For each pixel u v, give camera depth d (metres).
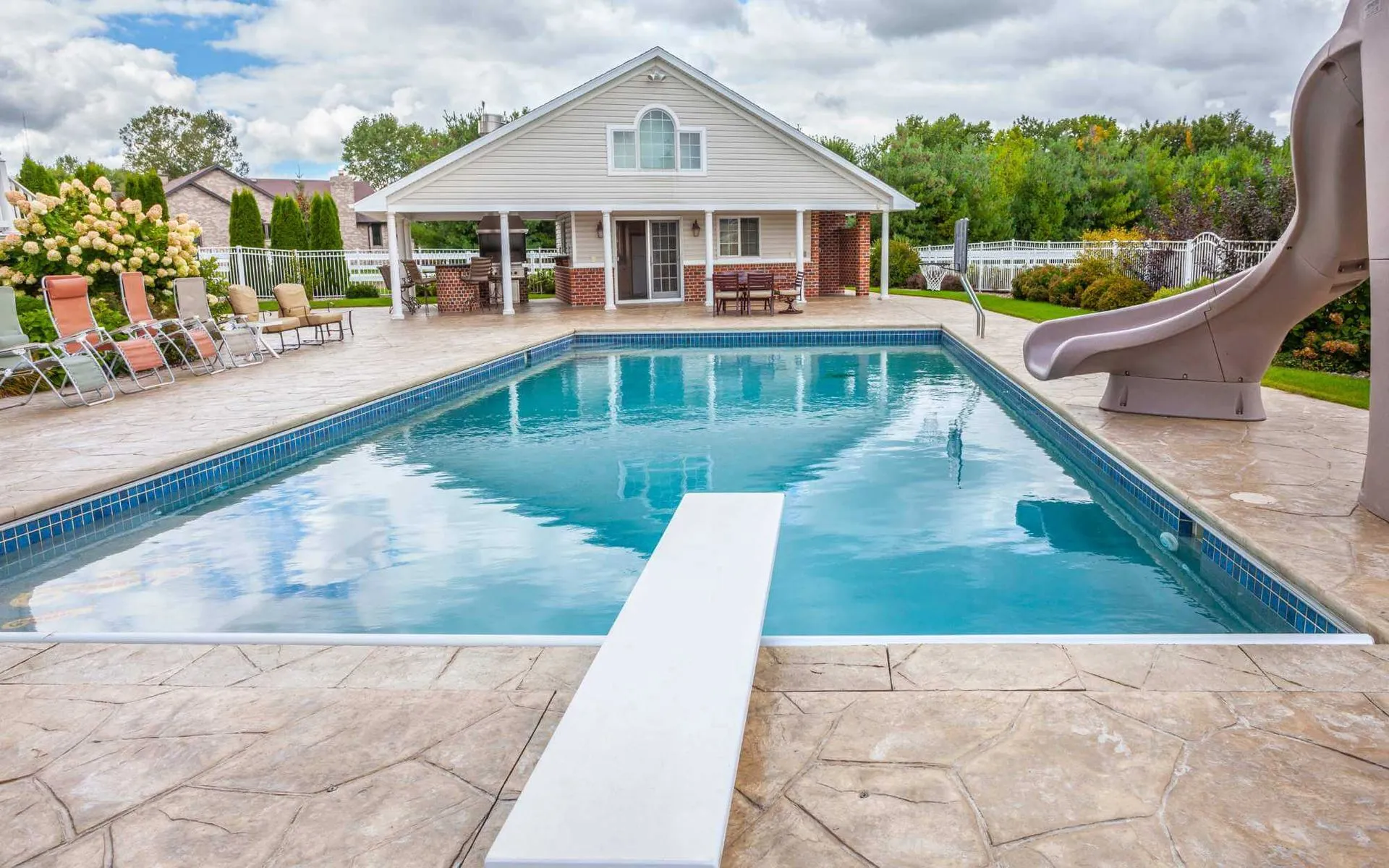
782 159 19.61
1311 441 6.09
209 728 2.58
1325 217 5.36
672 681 2.29
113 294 12.66
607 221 18.98
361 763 2.37
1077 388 8.67
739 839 1.99
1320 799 2.10
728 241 21.08
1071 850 1.93
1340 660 2.87
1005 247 27.22
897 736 2.43
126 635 3.28
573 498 6.23
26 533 5.11
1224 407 6.89
